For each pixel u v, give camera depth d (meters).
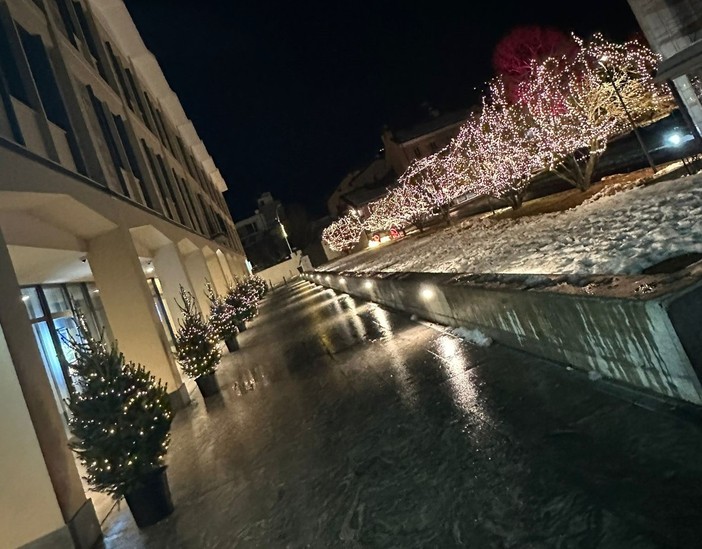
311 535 4.21
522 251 11.27
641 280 4.29
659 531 2.85
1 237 6.27
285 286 52.19
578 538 3.04
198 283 21.95
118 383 5.86
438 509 3.86
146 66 25.44
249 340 18.95
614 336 4.34
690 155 15.06
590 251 8.39
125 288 11.47
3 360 5.74
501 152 23.00
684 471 3.24
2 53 8.96
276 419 7.77
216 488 6.03
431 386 6.50
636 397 4.28
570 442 4.04
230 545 4.59
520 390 5.33
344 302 19.11
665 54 15.29
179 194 22.97
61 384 9.73
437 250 19.81
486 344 7.16
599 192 15.73
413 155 57.06
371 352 9.58
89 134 11.51
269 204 83.44
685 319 3.61
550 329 5.39
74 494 5.94
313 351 11.98
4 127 7.62
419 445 5.02
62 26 12.64
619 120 19.88
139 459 5.69
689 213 8.14
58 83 11.04
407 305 11.64
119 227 11.55
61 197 8.67
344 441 5.86
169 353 11.85
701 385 3.61
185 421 10.07
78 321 6.43
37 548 5.52
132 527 5.91
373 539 3.81
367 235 61.53
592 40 24.00
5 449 5.63
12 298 6.13
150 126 21.89
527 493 3.64
